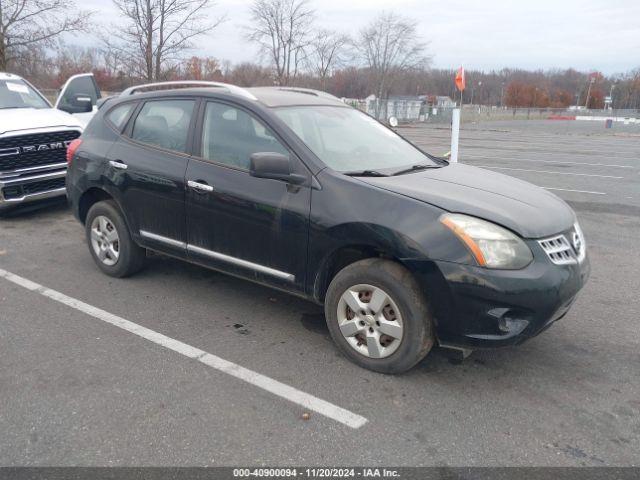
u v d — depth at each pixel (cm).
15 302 469
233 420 307
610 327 436
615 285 534
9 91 837
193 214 432
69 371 357
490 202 346
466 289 314
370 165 405
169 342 399
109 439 289
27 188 711
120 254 508
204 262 441
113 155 490
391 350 347
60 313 447
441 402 327
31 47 1667
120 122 503
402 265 341
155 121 473
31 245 637
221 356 379
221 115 429
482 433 299
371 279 345
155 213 462
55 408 315
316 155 380
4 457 274
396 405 324
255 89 461
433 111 4034
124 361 371
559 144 2231
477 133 3047
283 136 390
